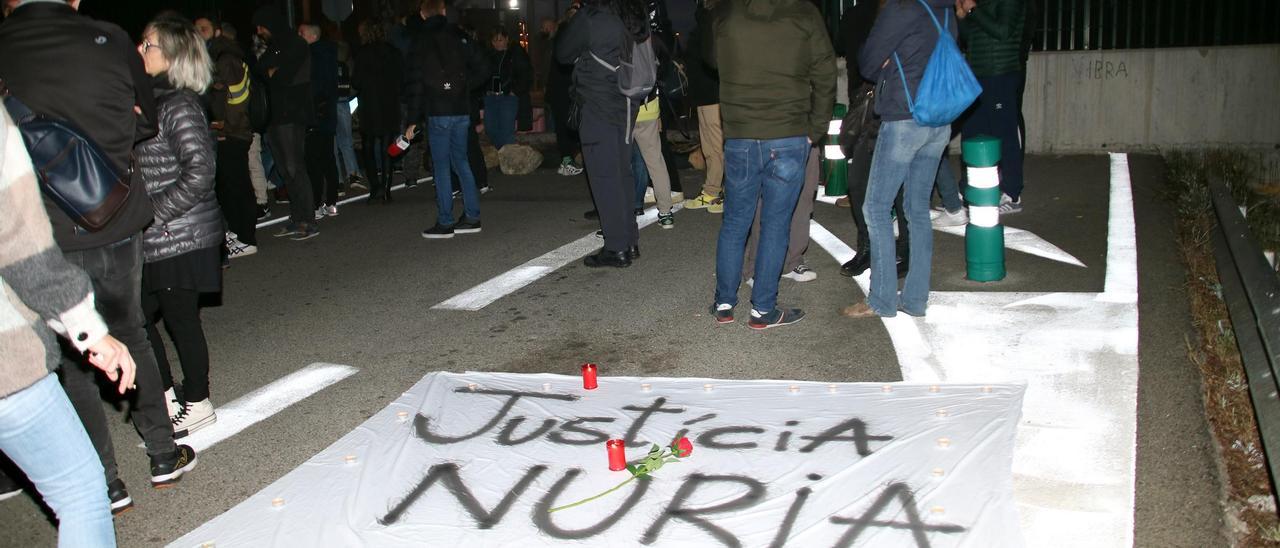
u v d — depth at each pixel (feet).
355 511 12.20
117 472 12.98
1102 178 33.94
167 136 13.50
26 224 8.25
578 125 23.39
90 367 11.88
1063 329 17.88
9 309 8.30
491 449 13.78
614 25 22.44
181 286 14.30
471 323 20.13
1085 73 39.52
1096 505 11.65
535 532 11.56
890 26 17.06
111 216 11.35
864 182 21.27
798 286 21.63
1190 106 38.78
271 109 28.60
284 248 28.19
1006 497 11.78
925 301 18.85
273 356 18.62
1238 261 18.01
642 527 11.57
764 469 12.80
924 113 17.01
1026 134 40.65
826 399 14.94
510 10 72.74
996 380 15.49
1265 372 13.57
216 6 44.21
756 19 17.04
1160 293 19.93
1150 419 14.03
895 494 12.00
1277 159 38.06
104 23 11.87
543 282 23.07
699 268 23.56
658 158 27.68
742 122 17.48
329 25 57.36
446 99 27.61
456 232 29.37
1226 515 11.50
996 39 27.22
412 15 28.17
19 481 13.47
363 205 34.96
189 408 15.05
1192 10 38.55
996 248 21.09
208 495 13.04
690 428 14.17
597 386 15.97
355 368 17.72
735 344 17.95
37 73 11.12
